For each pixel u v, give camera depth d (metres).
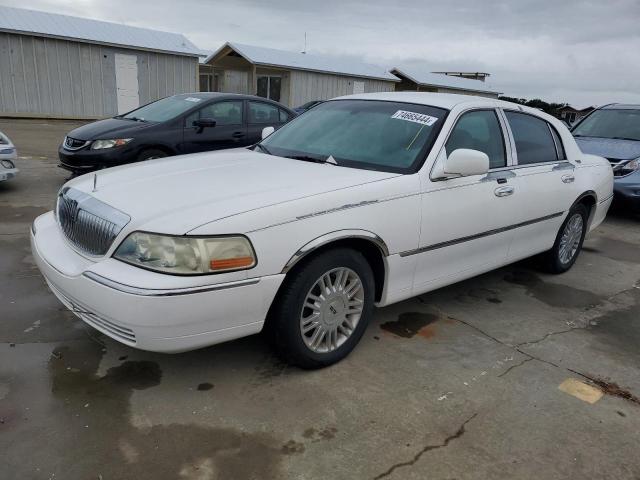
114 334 2.68
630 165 7.70
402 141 3.66
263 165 3.51
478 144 3.94
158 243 2.54
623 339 3.91
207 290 2.54
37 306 3.75
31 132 15.05
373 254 3.32
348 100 4.41
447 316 4.10
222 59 25.81
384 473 2.38
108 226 2.72
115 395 2.81
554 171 4.59
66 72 18.97
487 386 3.14
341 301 3.17
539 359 3.52
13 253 4.78
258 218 2.67
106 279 2.57
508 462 2.51
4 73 17.83
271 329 2.96
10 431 2.48
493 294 4.63
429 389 3.06
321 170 3.38
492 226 3.97
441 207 3.51
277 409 2.78
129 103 20.66
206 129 7.97
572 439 2.71
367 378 3.13
